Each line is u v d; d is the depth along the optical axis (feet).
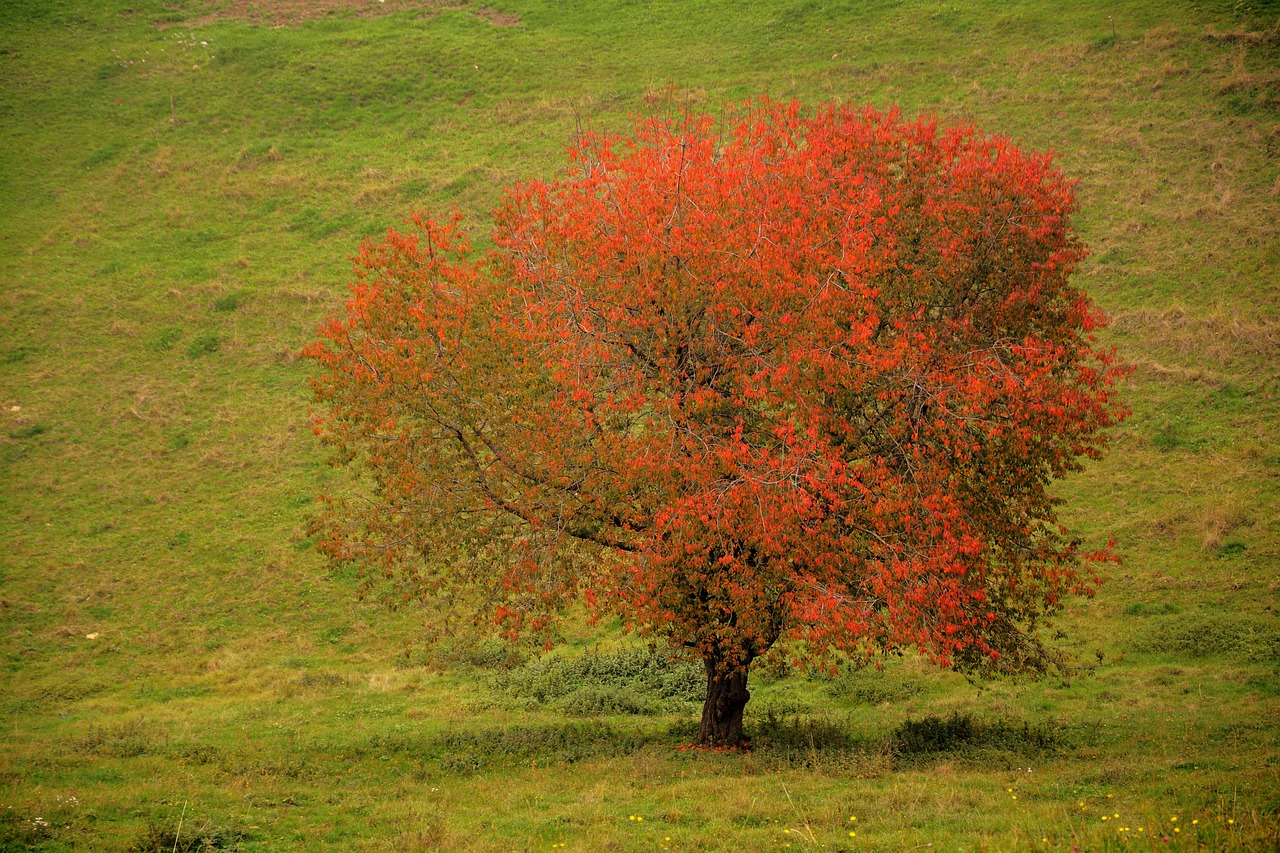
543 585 76.07
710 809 59.06
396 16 312.91
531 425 78.79
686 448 72.49
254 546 142.41
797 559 71.15
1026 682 100.42
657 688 108.47
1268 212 176.96
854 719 94.58
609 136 225.76
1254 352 152.15
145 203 233.76
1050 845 44.73
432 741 84.99
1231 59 216.13
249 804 62.28
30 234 224.74
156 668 116.57
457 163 231.71
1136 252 176.96
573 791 66.90
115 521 149.18
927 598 68.39
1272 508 122.93
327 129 255.09
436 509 77.61
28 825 53.72
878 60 245.45
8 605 128.88
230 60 286.87
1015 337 77.51
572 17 299.17
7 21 310.65
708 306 75.15
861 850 48.83
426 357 80.28
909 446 73.92
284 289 197.98
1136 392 151.12
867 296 72.43
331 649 121.90
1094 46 233.76
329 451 161.68
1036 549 78.54
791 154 85.10
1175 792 55.11
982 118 214.48
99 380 181.47
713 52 264.72
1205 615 106.83
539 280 82.28
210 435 167.63
